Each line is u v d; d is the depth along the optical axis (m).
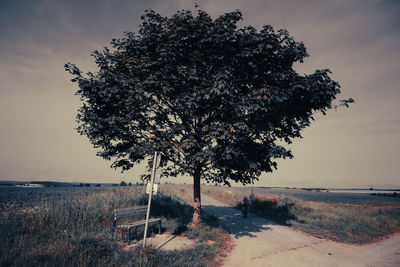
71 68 8.20
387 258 7.98
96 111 8.91
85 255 5.15
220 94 7.69
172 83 8.80
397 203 40.06
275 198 22.19
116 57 9.30
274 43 8.80
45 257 4.96
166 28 9.44
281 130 10.20
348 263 7.33
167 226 9.96
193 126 10.39
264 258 7.41
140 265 5.25
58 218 8.23
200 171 11.26
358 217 15.96
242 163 8.36
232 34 8.64
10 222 7.50
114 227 7.56
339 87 8.26
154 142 8.34
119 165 10.04
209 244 8.20
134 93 8.09
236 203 23.42
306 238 10.48
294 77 8.73
